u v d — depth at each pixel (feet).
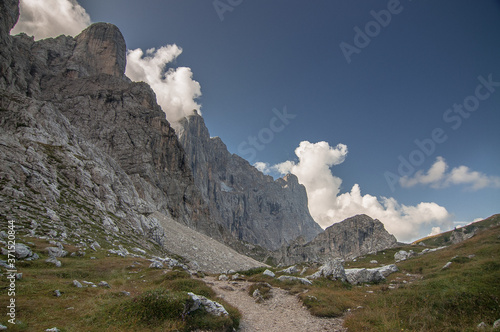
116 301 53.42
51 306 52.44
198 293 69.62
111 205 249.75
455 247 143.84
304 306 69.26
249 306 70.79
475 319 49.21
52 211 169.48
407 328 50.29
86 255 116.98
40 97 531.50
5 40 442.50
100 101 578.66
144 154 542.98
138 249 188.75
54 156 247.50
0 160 186.09
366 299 72.49
